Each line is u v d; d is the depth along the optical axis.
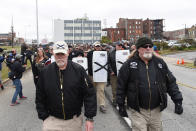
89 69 6.65
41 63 5.96
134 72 2.91
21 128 4.99
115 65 6.16
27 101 7.39
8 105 6.91
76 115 2.71
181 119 5.43
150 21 112.25
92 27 103.06
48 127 2.64
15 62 6.86
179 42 51.38
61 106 2.56
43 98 2.68
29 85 10.55
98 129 4.82
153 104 2.90
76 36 101.44
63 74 2.56
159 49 44.91
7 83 11.01
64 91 2.54
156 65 2.92
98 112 6.07
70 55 8.65
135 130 2.97
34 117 5.76
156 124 3.01
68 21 100.38
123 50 6.16
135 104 2.91
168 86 3.03
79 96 2.67
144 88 2.85
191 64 20.47
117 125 5.04
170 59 27.30
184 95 8.19
